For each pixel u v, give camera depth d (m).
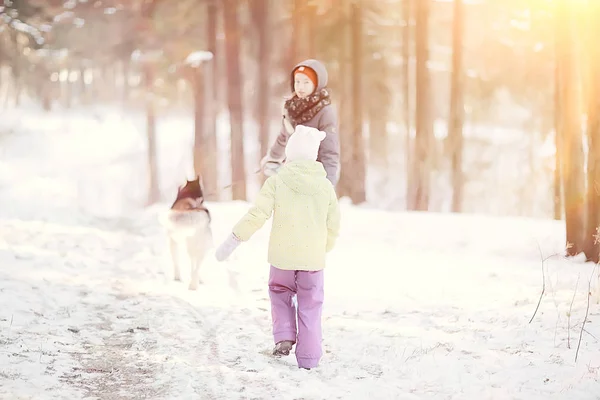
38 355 5.10
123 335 5.80
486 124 43.78
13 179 35.94
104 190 36.62
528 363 5.09
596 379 4.68
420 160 22.75
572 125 9.27
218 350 5.45
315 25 22.58
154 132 32.59
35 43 22.27
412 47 30.27
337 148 6.45
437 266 9.18
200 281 7.95
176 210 7.43
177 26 25.52
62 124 48.16
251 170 38.69
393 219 13.15
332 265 9.23
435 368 5.04
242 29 27.89
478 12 27.36
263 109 25.66
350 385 4.70
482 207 39.03
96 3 26.95
